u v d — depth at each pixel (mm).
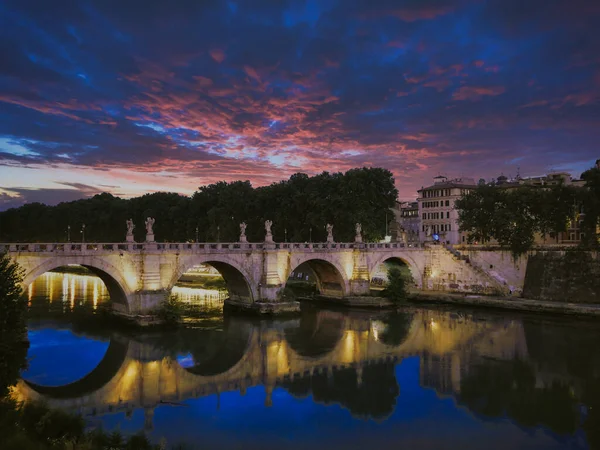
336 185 97938
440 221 126500
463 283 81312
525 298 75625
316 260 75312
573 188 79938
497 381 40906
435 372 43188
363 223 89688
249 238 110750
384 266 92500
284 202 102250
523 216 81812
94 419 32438
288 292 67750
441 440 30719
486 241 95875
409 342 53844
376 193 94062
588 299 70062
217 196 123625
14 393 34156
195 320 62438
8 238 161750
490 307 73062
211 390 38750
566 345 51562
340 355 48781
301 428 32031
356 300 74312
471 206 86875
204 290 90312
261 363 46000
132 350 48375
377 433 31484
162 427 31625
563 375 42219
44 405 30469
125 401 36031
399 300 75062
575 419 33781
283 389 39156
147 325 53438
